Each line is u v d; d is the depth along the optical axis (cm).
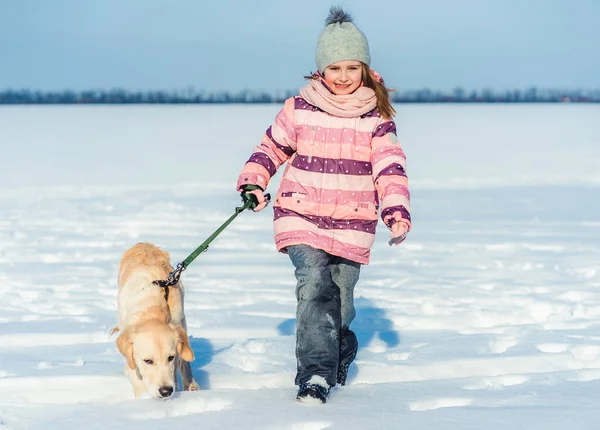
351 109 347
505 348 436
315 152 349
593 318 504
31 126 3612
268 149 361
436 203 1182
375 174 346
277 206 356
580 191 1336
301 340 334
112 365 389
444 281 630
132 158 2005
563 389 340
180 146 2427
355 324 493
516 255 756
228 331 472
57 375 365
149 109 7144
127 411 314
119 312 375
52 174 1614
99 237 856
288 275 656
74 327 468
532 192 1323
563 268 689
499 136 3028
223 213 1052
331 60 347
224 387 367
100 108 7700
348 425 293
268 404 320
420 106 8931
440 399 328
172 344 338
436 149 2325
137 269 383
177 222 970
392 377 380
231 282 623
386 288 601
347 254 346
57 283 615
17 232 878
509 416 301
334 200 346
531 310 532
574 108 7681
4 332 454
